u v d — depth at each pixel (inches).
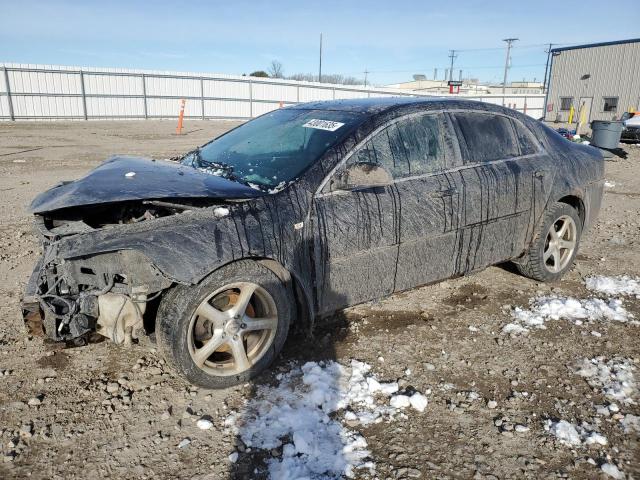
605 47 1309.1
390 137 150.2
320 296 138.2
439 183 155.5
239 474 102.0
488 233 170.2
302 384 131.1
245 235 122.6
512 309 178.1
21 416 118.3
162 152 607.2
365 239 141.6
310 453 106.8
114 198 119.5
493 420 119.5
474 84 3791.8
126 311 120.1
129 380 132.6
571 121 1322.6
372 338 155.6
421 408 122.6
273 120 176.1
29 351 145.8
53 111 1238.9
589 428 117.0
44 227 131.8
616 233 282.5
